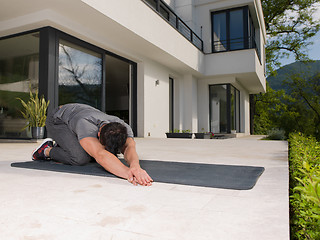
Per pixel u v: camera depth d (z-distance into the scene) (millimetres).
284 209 1029
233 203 1118
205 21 10820
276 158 2697
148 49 7316
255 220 908
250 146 4422
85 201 1146
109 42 6523
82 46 6066
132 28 6023
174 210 1023
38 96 5266
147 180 1471
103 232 804
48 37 5191
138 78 7996
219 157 2791
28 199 1173
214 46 10844
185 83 10492
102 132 1791
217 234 790
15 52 5688
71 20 5410
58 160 2201
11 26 5336
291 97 23297
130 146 1924
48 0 4605
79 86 5957
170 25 7824
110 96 13445
